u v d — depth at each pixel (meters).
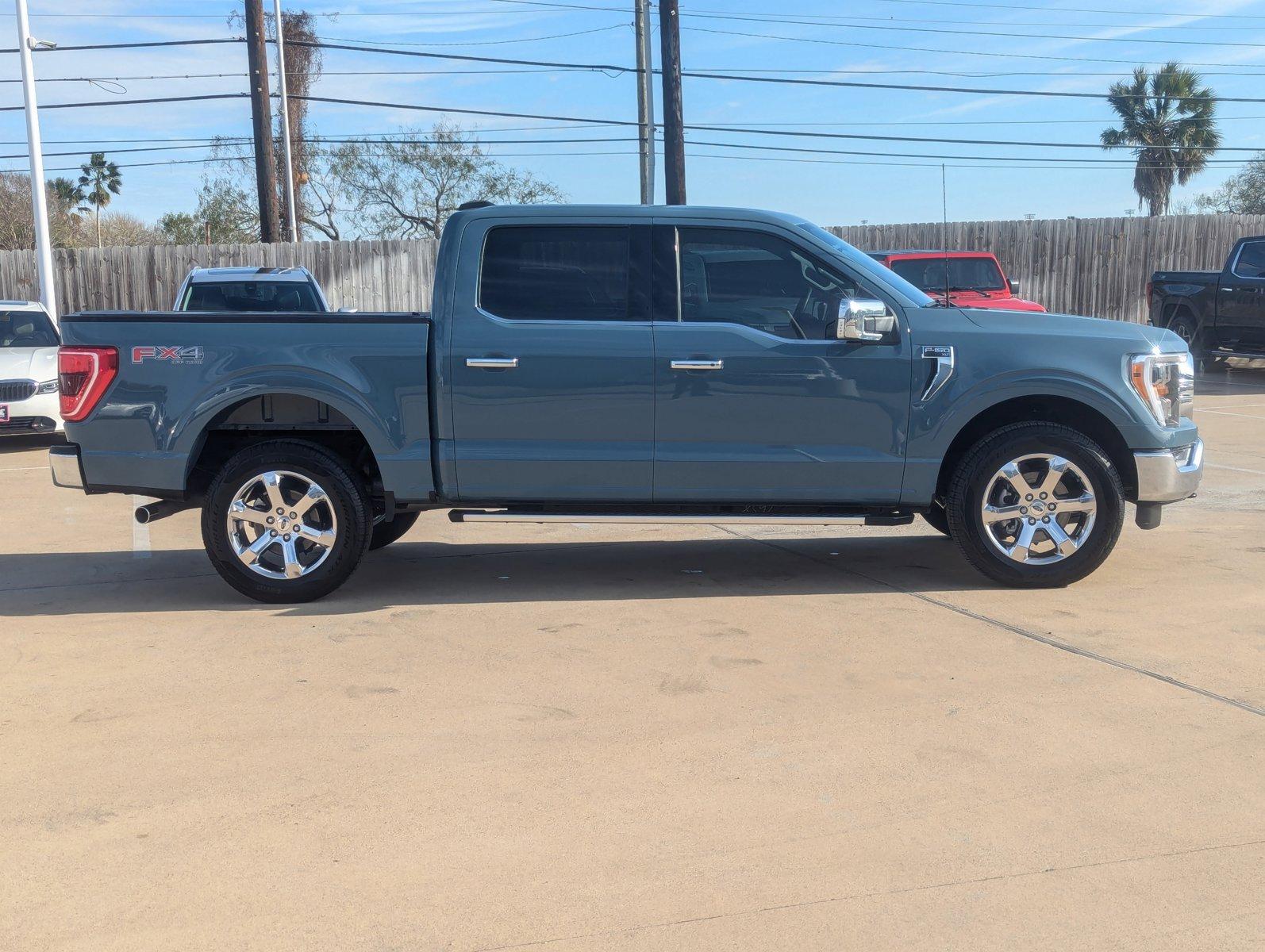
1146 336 6.03
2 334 12.80
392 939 2.87
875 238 23.12
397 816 3.53
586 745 4.07
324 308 12.98
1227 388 16.94
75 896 3.09
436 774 3.84
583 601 6.05
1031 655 5.00
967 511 6.02
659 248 5.97
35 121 19.23
